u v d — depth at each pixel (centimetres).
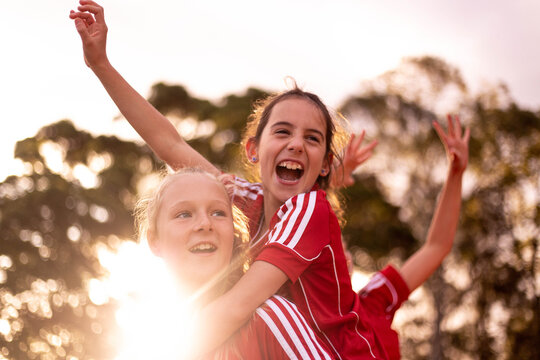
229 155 2178
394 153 2294
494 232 2186
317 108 295
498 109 2188
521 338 2095
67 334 1919
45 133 2194
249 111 2256
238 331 211
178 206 217
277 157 289
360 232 2275
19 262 1933
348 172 448
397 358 361
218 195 220
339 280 250
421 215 2314
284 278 224
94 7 296
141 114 309
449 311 2144
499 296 2138
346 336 247
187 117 2364
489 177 2195
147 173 2298
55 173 2095
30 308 1922
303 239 235
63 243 2000
